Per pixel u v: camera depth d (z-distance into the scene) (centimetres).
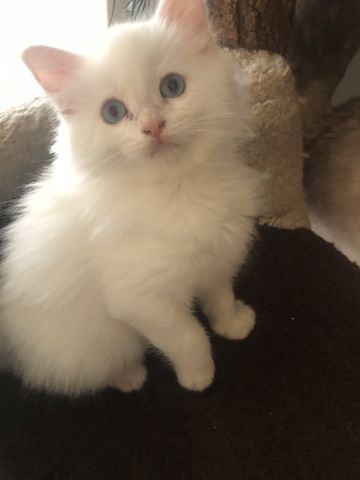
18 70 32
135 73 16
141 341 24
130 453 22
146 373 25
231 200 20
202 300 25
